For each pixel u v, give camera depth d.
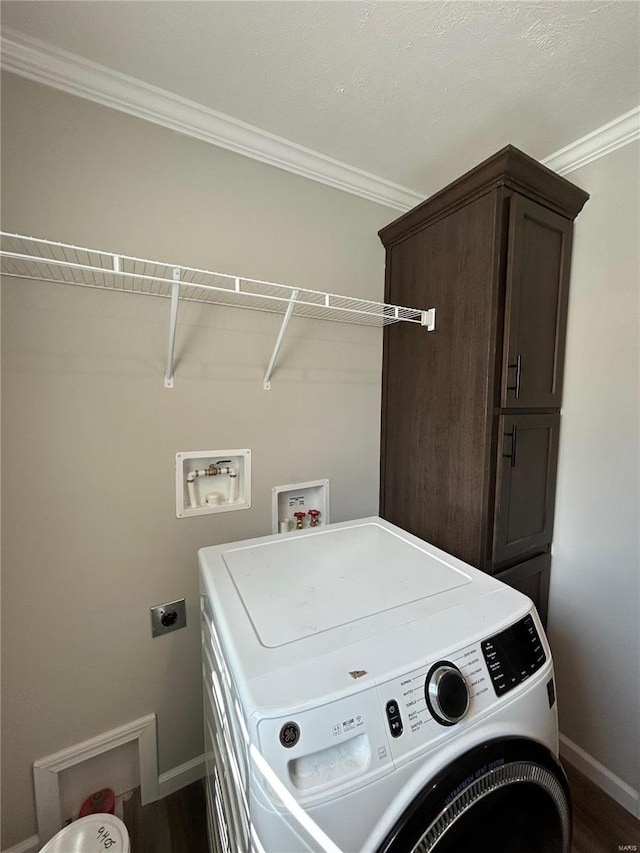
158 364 1.22
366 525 1.36
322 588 0.91
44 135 1.02
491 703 0.70
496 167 1.15
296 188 1.43
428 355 1.47
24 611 1.07
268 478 1.46
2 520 1.03
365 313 1.37
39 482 1.07
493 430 1.25
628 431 1.28
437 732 0.64
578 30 0.90
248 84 1.08
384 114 1.20
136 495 1.21
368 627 0.76
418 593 0.89
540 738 0.76
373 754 0.58
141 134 1.15
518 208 1.19
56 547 1.10
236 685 0.64
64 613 1.12
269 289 1.39
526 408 1.32
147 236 1.17
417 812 0.58
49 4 0.85
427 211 1.41
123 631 1.22
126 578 1.21
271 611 0.81
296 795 0.53
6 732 1.07
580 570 1.43
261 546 1.17
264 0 0.84
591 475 1.38
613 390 1.31
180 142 1.21
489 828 0.66
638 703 1.28
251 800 0.55
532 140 1.32
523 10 0.85
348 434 1.65
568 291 1.40
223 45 0.96
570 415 1.44
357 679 0.62
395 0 0.84
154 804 1.28
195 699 1.34
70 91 1.04
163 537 1.26
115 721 1.22
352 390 1.65
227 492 1.39
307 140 1.32
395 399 1.65
